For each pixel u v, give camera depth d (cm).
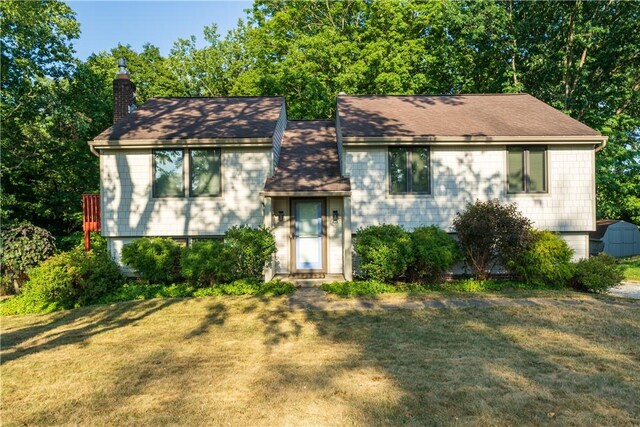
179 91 3178
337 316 752
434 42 2245
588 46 1711
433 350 561
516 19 1828
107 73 2091
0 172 1526
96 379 484
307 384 455
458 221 1052
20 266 1127
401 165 1141
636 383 446
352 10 2383
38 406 418
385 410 391
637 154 1844
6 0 1427
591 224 1125
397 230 1024
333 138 1464
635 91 1764
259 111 1355
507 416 376
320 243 1182
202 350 582
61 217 1870
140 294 956
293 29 2425
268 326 696
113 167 1139
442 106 1371
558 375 470
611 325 671
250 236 1017
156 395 438
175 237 1152
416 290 964
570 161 1126
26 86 1500
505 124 1176
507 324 683
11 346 622
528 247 998
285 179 1119
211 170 1150
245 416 386
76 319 780
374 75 2145
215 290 965
